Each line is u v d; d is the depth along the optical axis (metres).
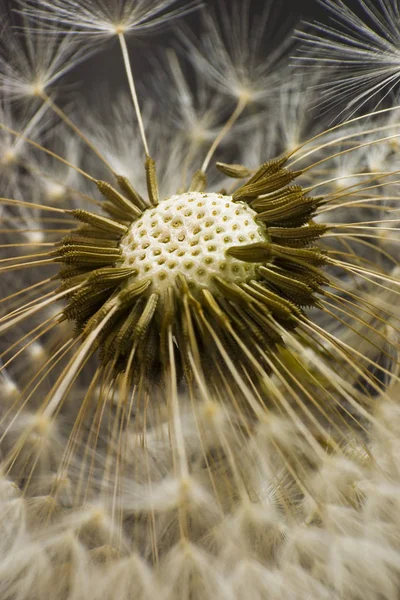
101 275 0.08
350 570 0.08
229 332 0.08
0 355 0.09
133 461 0.09
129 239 0.08
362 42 0.09
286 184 0.08
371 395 0.09
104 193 0.09
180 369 0.08
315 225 0.08
